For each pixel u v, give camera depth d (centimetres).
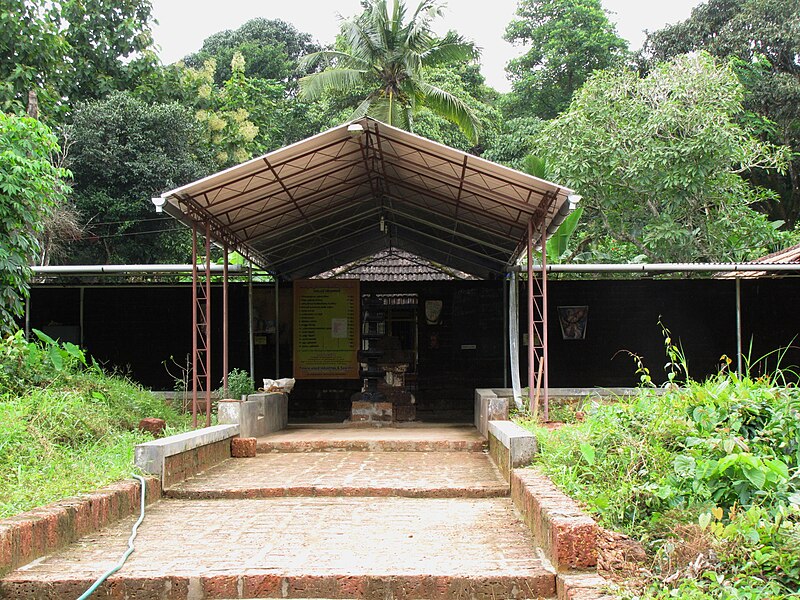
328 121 2628
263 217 1061
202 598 433
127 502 598
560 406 1080
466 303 1417
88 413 790
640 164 1554
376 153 937
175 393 1160
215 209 972
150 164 1995
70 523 510
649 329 1326
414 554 480
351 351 1384
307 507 636
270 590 434
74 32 2117
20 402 736
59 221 1694
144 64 2202
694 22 2367
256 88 2611
